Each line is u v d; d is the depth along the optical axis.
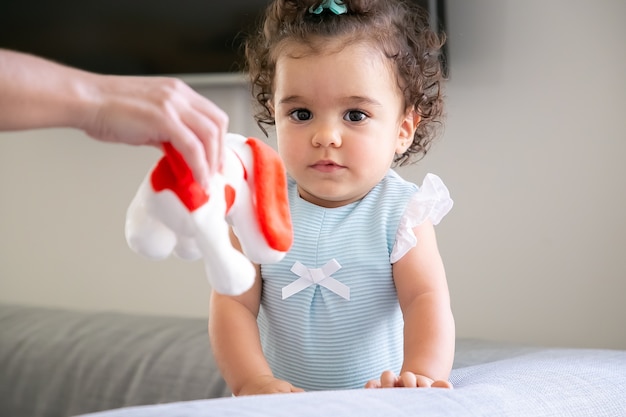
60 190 2.42
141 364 1.65
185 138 0.70
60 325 1.86
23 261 2.48
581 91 1.83
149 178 0.72
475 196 1.92
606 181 1.82
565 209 1.85
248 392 1.07
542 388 0.95
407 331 1.13
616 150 1.81
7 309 2.00
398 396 0.81
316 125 1.15
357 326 1.18
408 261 1.17
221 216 0.73
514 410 0.86
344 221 1.21
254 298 1.21
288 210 0.83
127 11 2.15
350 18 1.20
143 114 0.71
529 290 1.89
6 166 2.49
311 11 1.22
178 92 0.73
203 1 2.07
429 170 1.96
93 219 2.38
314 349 1.19
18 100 0.69
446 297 1.16
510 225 1.90
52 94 0.70
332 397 0.78
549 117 1.86
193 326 1.79
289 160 1.17
